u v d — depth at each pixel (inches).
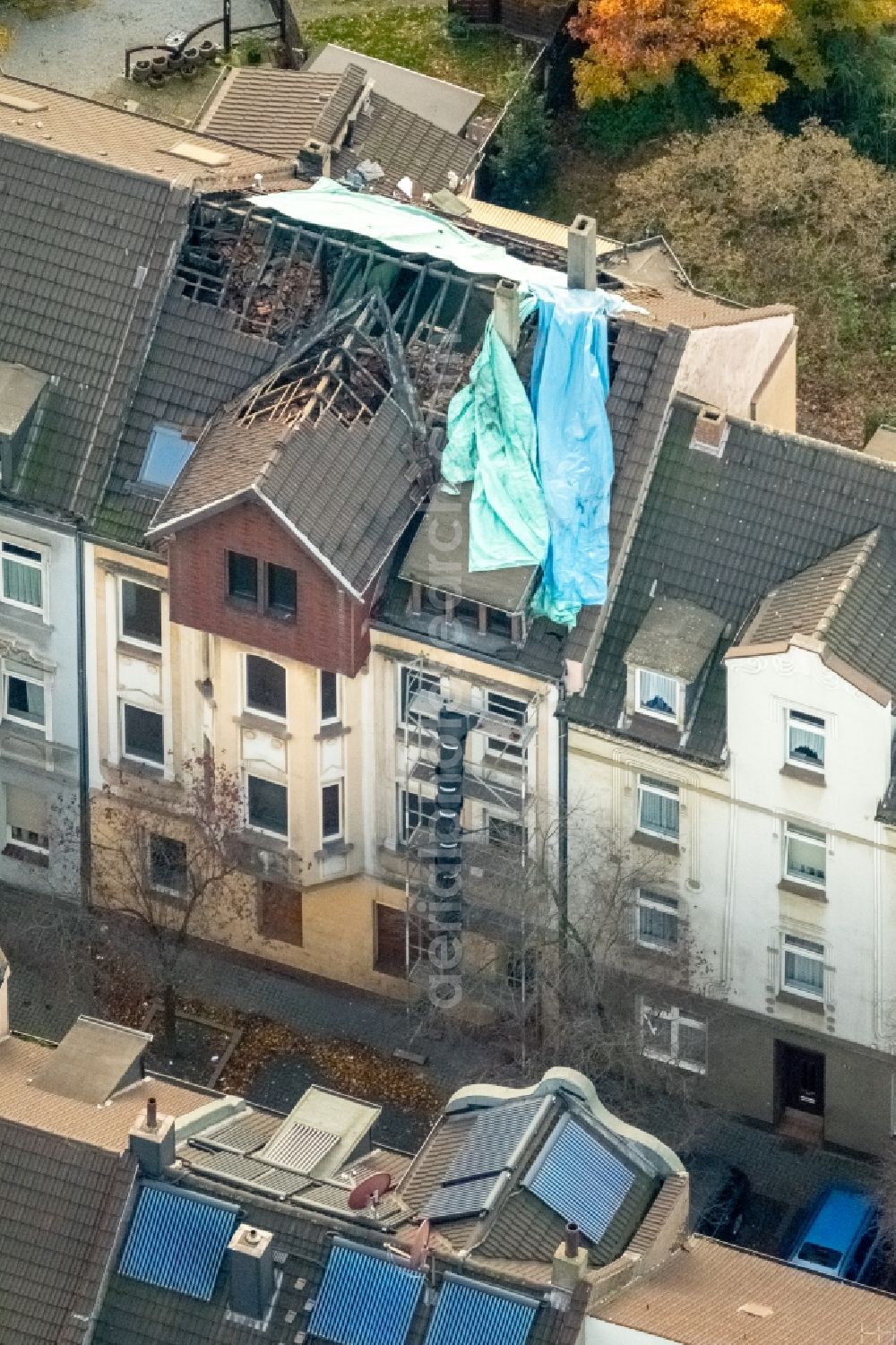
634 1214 7190.0
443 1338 6835.6
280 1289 6948.8
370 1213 6993.1
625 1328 6776.6
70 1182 7042.3
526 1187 7121.1
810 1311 7042.3
